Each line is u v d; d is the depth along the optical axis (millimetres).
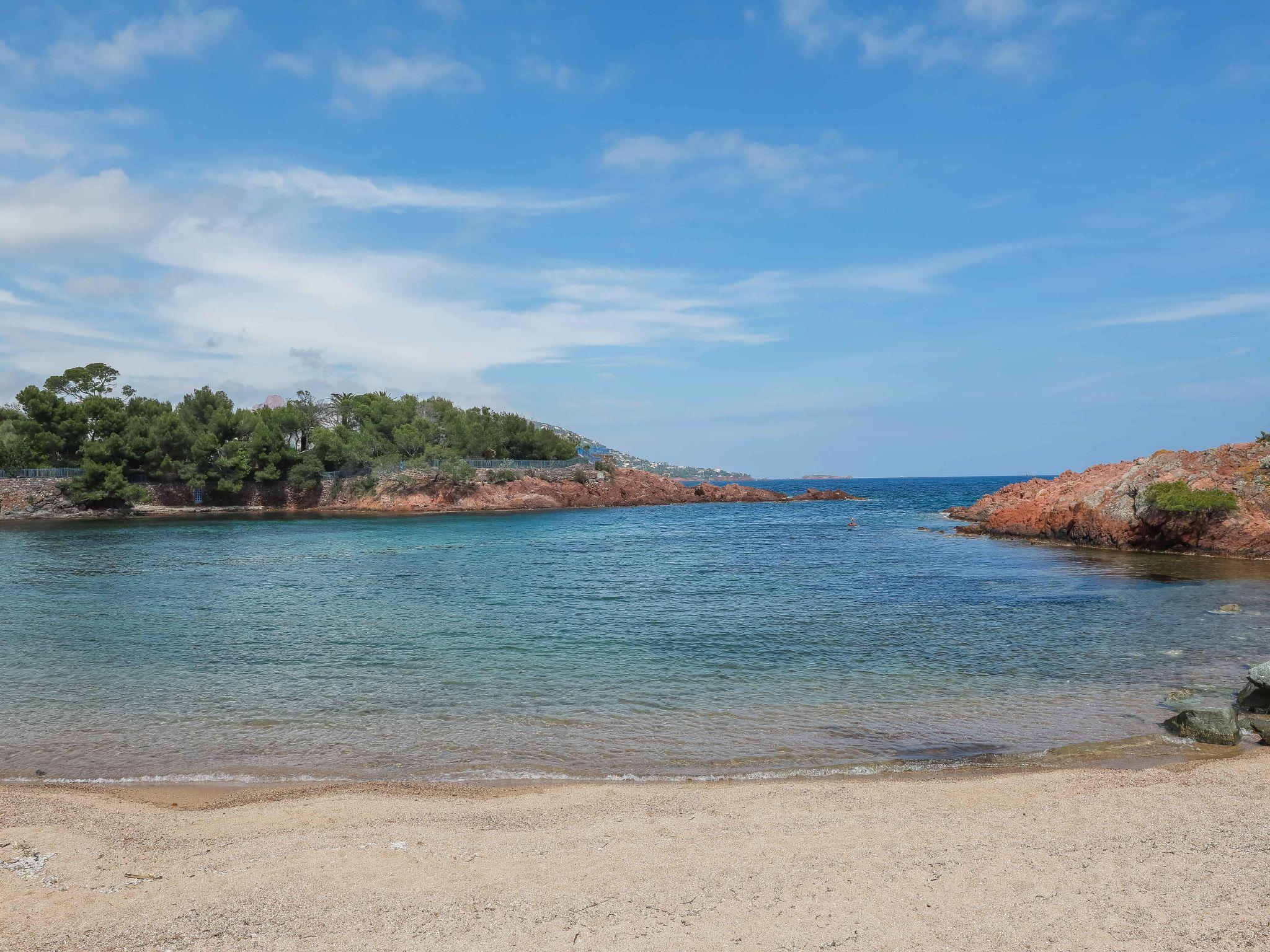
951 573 40594
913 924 7801
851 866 9289
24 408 110625
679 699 18203
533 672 20766
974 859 9430
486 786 12938
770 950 7324
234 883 9078
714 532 72125
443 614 30125
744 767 13789
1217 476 45719
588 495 120625
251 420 114375
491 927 7895
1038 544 54812
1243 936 7301
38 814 11586
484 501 111250
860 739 15273
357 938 7695
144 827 11078
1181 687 18750
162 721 16672
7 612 31047
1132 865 9078
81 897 8734
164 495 108625
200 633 26531
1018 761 13906
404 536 69250
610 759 14250
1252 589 33031
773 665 21438
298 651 23625
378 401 130000
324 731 15945
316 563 48031
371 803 12062
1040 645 23609
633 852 9898
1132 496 48625
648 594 34906
